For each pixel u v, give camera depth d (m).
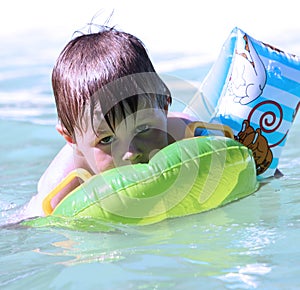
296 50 18.20
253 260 5.98
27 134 14.25
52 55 20.67
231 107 8.90
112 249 6.54
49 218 7.60
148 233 7.01
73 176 7.88
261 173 8.98
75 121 7.55
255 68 9.07
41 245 6.91
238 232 6.81
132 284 5.57
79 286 5.63
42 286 5.75
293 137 12.95
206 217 7.41
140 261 6.10
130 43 7.98
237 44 9.30
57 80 7.79
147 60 7.95
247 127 8.80
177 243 6.59
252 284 5.46
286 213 7.38
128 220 7.31
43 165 12.21
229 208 7.69
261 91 8.96
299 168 10.39
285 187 8.57
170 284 5.54
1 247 6.97
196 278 5.63
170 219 7.41
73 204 7.54
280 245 6.33
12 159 12.71
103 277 5.77
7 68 19.94
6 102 16.91
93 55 7.75
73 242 6.90
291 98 9.17
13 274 6.13
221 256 6.12
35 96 17.38
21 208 9.24
